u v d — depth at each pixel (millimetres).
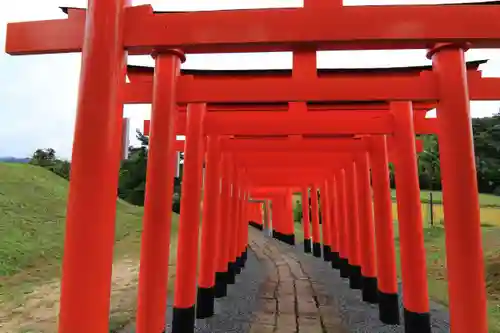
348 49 3639
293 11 3439
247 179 16297
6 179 23406
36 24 3564
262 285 11055
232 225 11789
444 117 3855
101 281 2871
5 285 11117
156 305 4438
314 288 10547
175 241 21016
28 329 7234
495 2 3852
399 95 4070
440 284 10969
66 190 25406
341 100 4234
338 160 11141
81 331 2758
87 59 3035
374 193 7262
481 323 3459
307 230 20359
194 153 6254
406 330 5668
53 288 10891
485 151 30562
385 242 7062
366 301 8664
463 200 3621
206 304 7445
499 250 12938
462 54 3871
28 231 16719
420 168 31062
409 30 3369
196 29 3414
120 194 34562
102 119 2961
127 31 3350
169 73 4566
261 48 3580
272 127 6508
